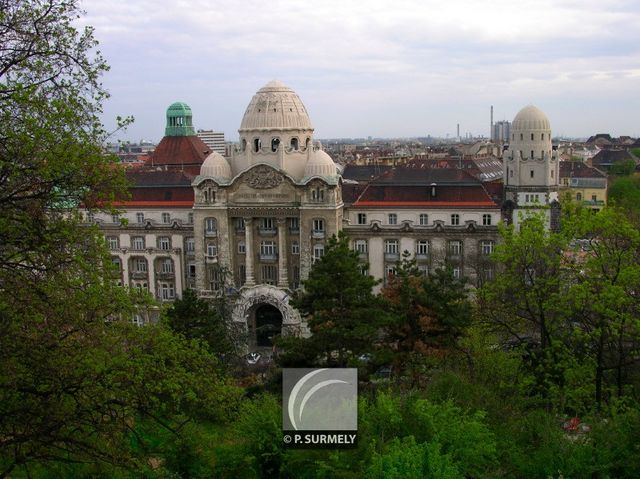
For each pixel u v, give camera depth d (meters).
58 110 33.00
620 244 61.47
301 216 107.69
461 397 45.50
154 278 119.31
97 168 34.75
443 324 61.81
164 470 36.66
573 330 58.84
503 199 136.12
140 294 38.97
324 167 106.81
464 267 108.12
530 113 133.25
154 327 39.09
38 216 33.72
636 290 59.09
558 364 55.69
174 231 117.50
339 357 57.66
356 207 113.19
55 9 34.59
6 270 33.84
